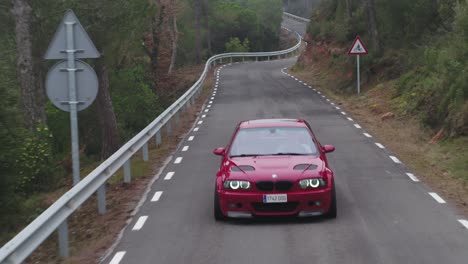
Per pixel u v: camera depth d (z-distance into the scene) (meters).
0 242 12.27
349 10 45.03
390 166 14.67
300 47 98.75
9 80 19.98
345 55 41.69
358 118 23.91
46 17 21.45
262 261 7.87
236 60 76.81
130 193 12.83
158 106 42.50
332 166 14.85
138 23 23.88
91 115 34.34
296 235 9.04
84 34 9.82
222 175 9.94
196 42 68.69
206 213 10.69
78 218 11.39
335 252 8.15
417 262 7.65
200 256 8.22
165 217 10.56
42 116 23.22
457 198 11.34
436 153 16.03
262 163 9.98
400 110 23.14
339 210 10.57
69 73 9.84
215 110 28.84
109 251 8.73
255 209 9.59
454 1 27.95
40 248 9.99
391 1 32.56
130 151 13.94
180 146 19.09
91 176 10.09
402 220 9.79
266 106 29.38
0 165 13.84
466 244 8.37
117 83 38.97
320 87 39.00
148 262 8.08
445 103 18.72
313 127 21.86
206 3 80.81
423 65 26.83
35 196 16.39
